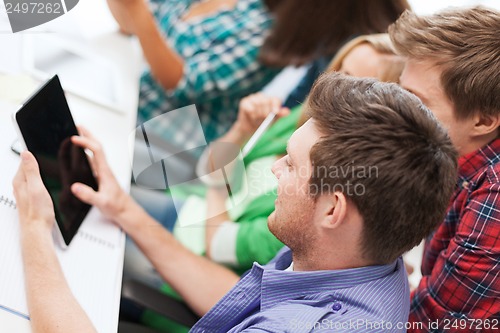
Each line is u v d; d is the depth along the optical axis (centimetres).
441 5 326
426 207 111
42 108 157
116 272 162
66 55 232
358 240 115
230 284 182
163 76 274
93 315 146
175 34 288
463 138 155
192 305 178
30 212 144
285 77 303
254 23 275
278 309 118
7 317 130
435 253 176
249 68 271
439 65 148
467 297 152
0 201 149
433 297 159
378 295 118
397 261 129
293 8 254
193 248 213
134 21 260
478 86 144
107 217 175
